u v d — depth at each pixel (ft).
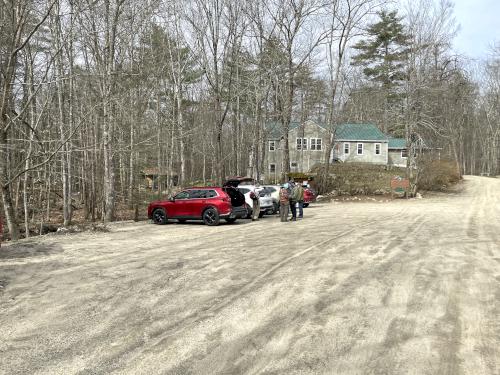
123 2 66.23
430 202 99.60
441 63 127.44
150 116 107.14
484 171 255.09
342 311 19.30
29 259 30.96
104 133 65.00
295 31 107.45
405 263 29.09
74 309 19.83
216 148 103.24
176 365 14.10
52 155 50.29
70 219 67.15
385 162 169.37
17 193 65.98
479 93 241.96
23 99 58.80
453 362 14.21
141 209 91.30
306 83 128.98
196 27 94.12
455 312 19.19
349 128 171.53
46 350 15.34
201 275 25.93
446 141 150.20
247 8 100.32
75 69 69.46
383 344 15.67
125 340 16.20
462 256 31.65
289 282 24.17
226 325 17.67
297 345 15.61
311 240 39.45
